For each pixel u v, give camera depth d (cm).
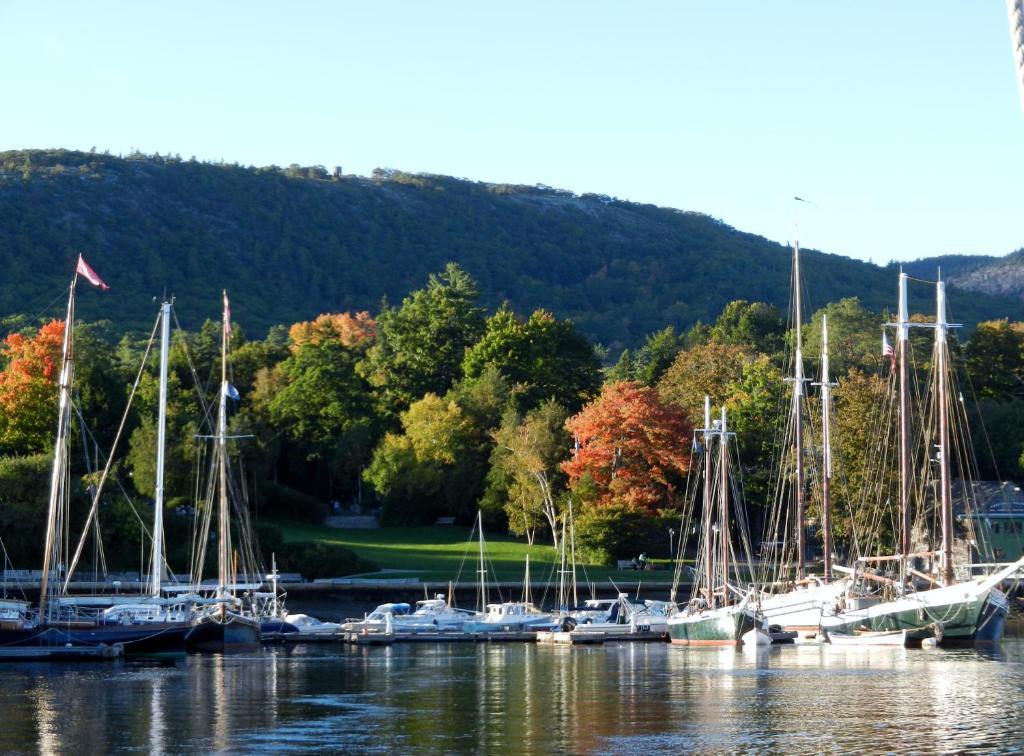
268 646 9600
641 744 4634
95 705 5722
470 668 7612
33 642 8019
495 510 14850
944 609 8550
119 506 11956
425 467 15650
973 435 15550
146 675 7094
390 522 15938
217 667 7662
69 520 11319
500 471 14762
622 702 5784
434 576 12588
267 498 15838
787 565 11119
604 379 19500
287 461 17388
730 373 15850
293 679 6894
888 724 5034
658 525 13388
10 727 5062
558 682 6694
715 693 6097
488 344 17612
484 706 5672
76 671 7362
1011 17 1986
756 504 14100
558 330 17962
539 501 13875
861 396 13275
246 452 15162
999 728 4912
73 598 8288
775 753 4444
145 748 4584
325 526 15788
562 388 17175
